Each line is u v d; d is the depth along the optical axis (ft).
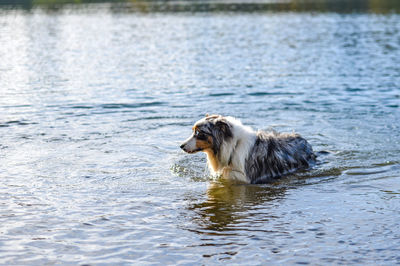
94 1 214.07
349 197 21.06
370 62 58.70
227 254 15.75
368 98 40.19
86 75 52.95
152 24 115.75
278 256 15.60
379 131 31.12
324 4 173.06
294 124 33.01
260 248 16.16
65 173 24.02
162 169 25.12
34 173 23.89
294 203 20.54
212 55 67.00
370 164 25.59
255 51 70.18
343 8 153.58
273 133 26.78
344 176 24.09
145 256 15.64
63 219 18.51
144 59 64.49
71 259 15.43
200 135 24.30
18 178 23.13
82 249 16.11
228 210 19.76
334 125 32.65
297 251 15.92
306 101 39.60
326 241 16.62
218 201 20.92
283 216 18.99
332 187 22.62
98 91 44.42
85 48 76.74
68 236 17.04
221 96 41.93
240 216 19.07
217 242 16.66
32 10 166.20
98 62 62.39
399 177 23.58
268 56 65.21
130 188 22.29
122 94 43.06
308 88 44.57
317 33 90.94
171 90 44.62
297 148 26.45
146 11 157.38
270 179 24.48
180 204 20.45
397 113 35.24
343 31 93.35
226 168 24.90
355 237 16.90
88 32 100.68
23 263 15.15
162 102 39.86
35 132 31.30
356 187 22.41
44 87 46.37
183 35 92.32
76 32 100.89
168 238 16.99
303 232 17.39
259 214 19.26
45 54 70.23
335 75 50.83
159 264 15.12
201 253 15.83
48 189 21.79
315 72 52.85
